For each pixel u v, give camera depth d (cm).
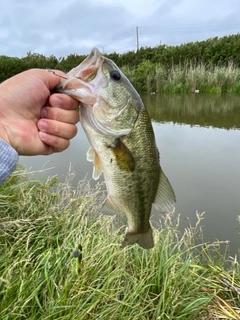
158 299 43
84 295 39
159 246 49
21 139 27
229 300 45
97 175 31
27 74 28
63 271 41
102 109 28
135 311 39
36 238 46
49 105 28
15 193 56
